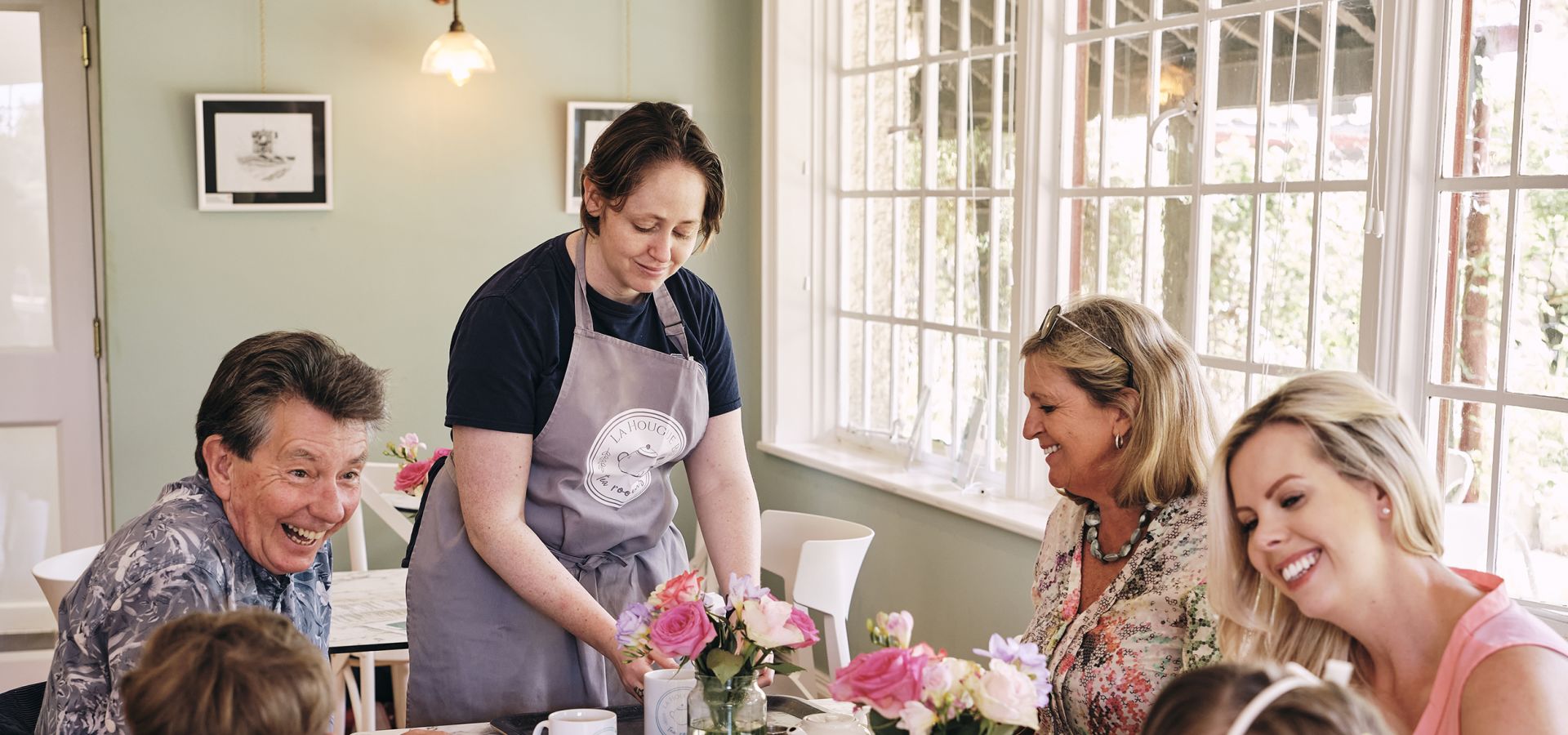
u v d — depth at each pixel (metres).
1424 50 2.23
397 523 3.55
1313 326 2.46
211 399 1.51
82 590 1.45
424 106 4.15
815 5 4.26
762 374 4.41
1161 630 1.61
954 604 3.42
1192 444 1.65
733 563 2.13
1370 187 2.31
